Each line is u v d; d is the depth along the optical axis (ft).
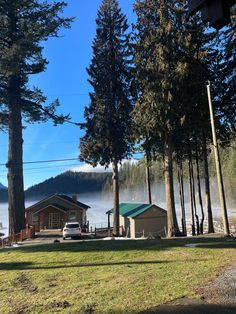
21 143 103.30
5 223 326.24
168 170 93.61
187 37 86.69
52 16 101.71
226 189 336.90
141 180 481.05
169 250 39.65
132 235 135.03
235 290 23.00
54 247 48.42
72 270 32.17
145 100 88.69
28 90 107.24
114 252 40.16
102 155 129.90
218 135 93.35
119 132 129.18
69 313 20.85
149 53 92.22
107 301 22.53
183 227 116.37
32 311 21.72
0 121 112.06
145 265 32.37
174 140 95.45
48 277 30.01
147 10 94.32
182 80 83.51
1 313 21.84
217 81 88.17
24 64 96.53
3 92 102.89
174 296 22.74
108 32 135.95
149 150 103.24
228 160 326.44
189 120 85.25
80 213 186.39
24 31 97.96
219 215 253.44
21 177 102.06
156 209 136.05
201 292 23.25
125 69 131.54
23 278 30.30
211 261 32.42
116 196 134.72
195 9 15.40
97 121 130.72
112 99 131.44
